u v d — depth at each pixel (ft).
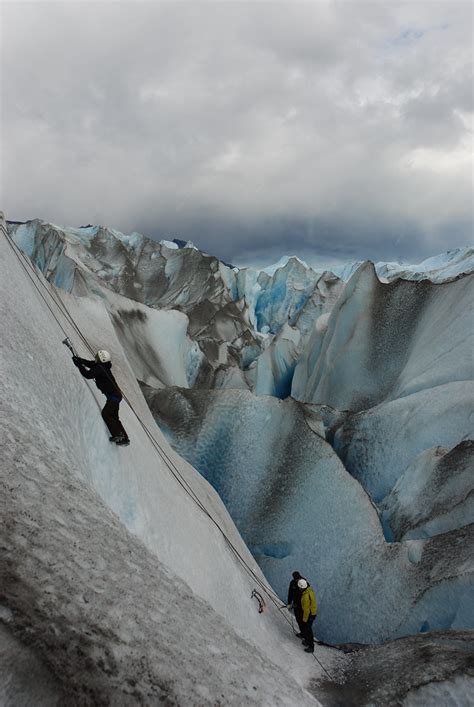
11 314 20.56
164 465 34.60
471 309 74.13
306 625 29.17
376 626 40.24
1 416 12.02
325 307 192.85
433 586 37.76
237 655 10.61
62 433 16.07
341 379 93.71
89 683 6.31
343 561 46.68
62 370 21.63
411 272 248.73
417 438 62.03
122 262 235.20
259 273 265.75
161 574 11.27
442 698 22.29
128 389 48.26
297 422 61.31
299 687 12.12
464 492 48.26
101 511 11.62
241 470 62.49
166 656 7.97
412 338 86.22
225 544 33.71
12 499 9.05
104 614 7.77
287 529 53.16
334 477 53.36
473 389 61.21
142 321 119.85
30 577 7.36
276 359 126.31
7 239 30.27
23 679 5.74
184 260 231.30
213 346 154.51
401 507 53.06
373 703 23.03
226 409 67.67
